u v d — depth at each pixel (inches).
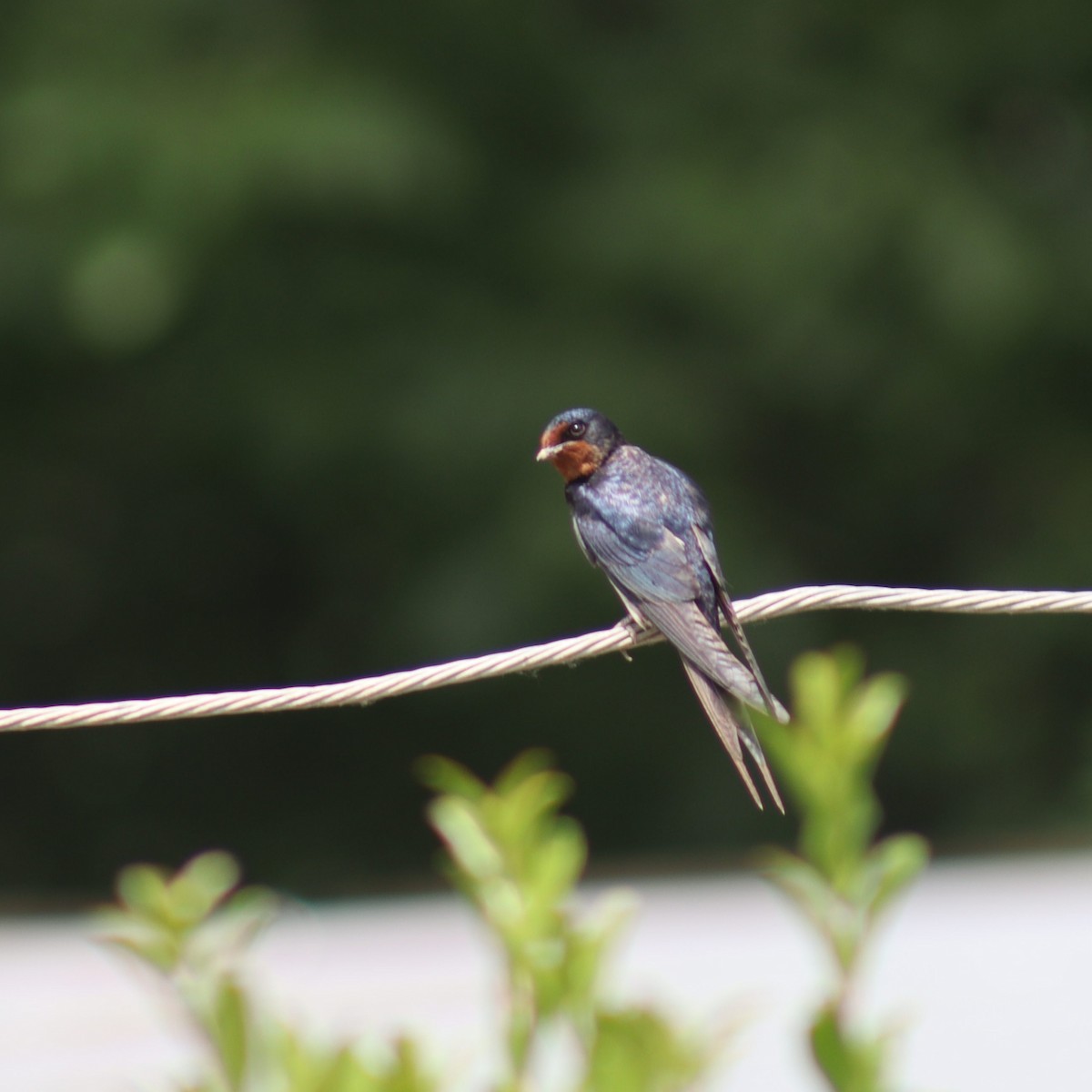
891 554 807.1
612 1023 164.4
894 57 765.3
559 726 748.6
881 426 756.0
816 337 701.9
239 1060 168.4
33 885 810.8
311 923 449.4
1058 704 762.2
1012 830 737.0
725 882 573.9
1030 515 791.7
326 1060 168.2
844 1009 165.3
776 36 767.1
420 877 780.0
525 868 174.4
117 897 784.3
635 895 194.9
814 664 174.1
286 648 832.9
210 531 804.6
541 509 650.8
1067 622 764.6
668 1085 167.0
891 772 757.3
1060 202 781.3
